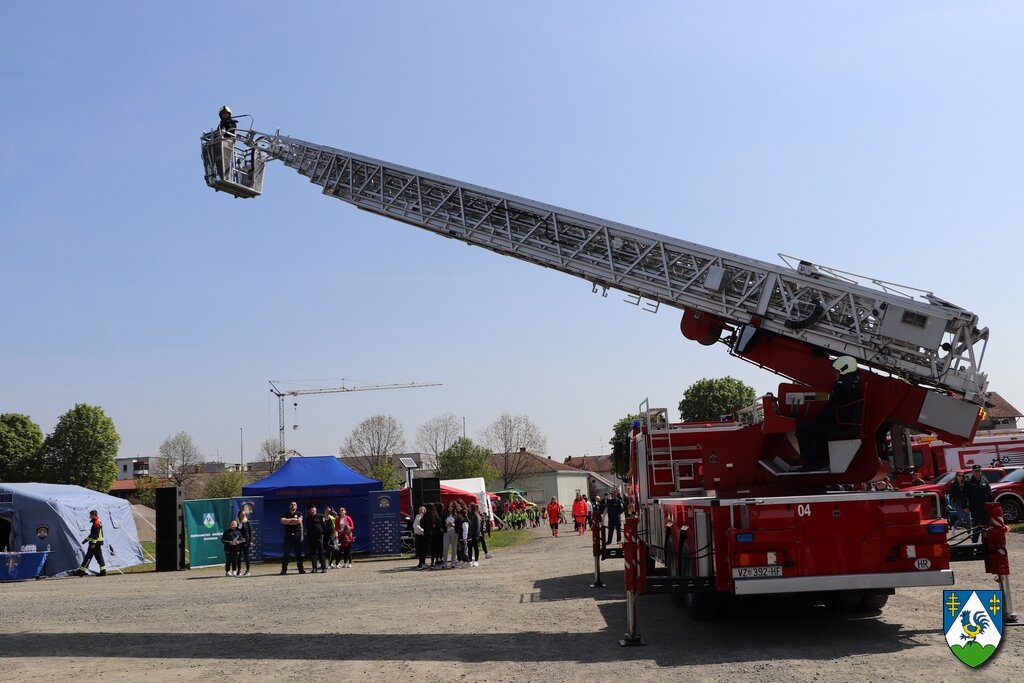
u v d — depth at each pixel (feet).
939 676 23.27
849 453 33.22
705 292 38.42
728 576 29.94
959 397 32.45
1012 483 84.12
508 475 367.66
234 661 29.94
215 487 210.38
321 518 79.41
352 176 52.37
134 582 73.36
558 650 30.09
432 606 44.65
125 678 26.99
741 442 35.04
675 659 27.50
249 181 57.26
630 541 30.89
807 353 36.24
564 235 44.01
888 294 33.88
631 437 46.65
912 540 29.60
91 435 271.08
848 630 31.81
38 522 86.58
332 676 26.71
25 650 33.71
